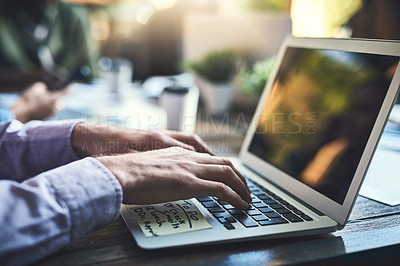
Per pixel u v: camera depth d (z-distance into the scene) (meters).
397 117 1.17
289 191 0.71
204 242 0.49
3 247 0.41
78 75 2.21
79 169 0.50
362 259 0.50
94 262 0.46
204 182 0.56
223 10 2.11
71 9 2.50
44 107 1.30
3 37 2.21
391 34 1.17
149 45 2.54
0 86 1.67
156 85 2.03
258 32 1.55
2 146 0.68
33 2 2.26
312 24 1.45
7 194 0.45
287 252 0.49
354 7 1.29
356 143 0.61
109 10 2.93
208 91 1.50
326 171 0.64
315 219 0.57
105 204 0.49
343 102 0.67
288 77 0.84
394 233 0.56
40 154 0.70
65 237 0.46
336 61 0.72
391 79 0.59
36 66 2.28
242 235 0.51
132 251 0.49
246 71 1.57
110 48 2.97
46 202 0.45
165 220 0.54
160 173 0.54
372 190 0.74
